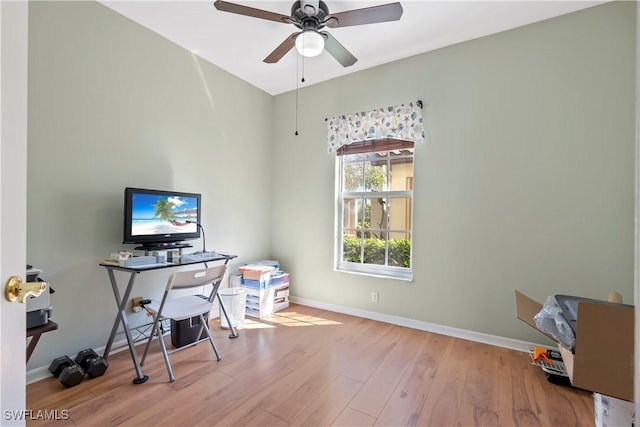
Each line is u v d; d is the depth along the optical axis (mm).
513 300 2420
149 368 2074
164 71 2627
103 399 1725
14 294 636
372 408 1675
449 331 2674
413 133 2791
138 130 2453
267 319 3068
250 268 3170
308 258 3553
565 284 2242
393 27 2406
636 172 628
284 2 2168
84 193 2141
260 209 3686
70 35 2055
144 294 2533
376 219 3197
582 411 1651
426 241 2791
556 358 2100
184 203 2629
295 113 3654
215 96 3086
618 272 2084
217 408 1662
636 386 609
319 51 1997
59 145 2012
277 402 1719
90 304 2182
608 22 2107
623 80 2066
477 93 2559
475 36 2537
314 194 3510
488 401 1739
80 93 2109
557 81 2264
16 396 653
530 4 2135
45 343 1963
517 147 2402
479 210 2553
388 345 2469
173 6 2219
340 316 3168
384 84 3010
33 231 1909
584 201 2180
